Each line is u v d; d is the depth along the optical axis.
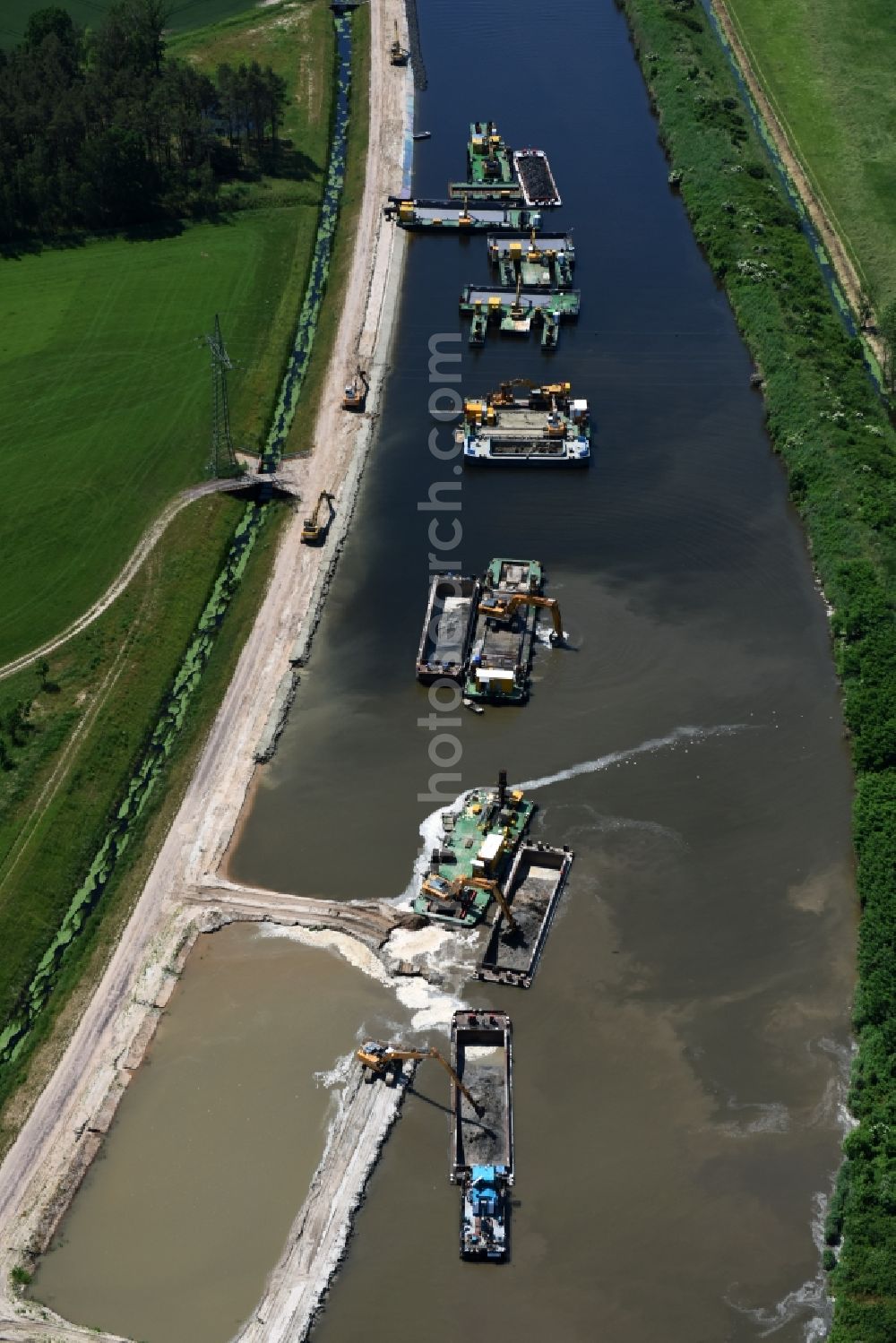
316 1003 141.62
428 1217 124.88
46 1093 134.38
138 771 166.25
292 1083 135.00
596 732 168.75
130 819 161.12
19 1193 126.81
